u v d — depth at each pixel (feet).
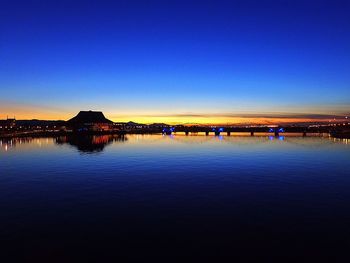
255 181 115.34
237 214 73.36
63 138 540.52
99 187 104.58
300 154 225.97
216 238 58.59
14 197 90.22
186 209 77.77
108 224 66.49
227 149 272.92
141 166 158.51
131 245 55.72
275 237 58.95
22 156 212.64
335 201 85.10
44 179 119.96
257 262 49.42
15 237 59.21
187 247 54.90
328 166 157.69
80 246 55.26
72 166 158.51
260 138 547.49
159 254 52.21
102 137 599.98
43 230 62.75
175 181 115.65
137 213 74.38
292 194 93.66
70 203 83.61
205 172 137.69
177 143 371.56
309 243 56.03
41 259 50.24
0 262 49.11
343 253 52.08
